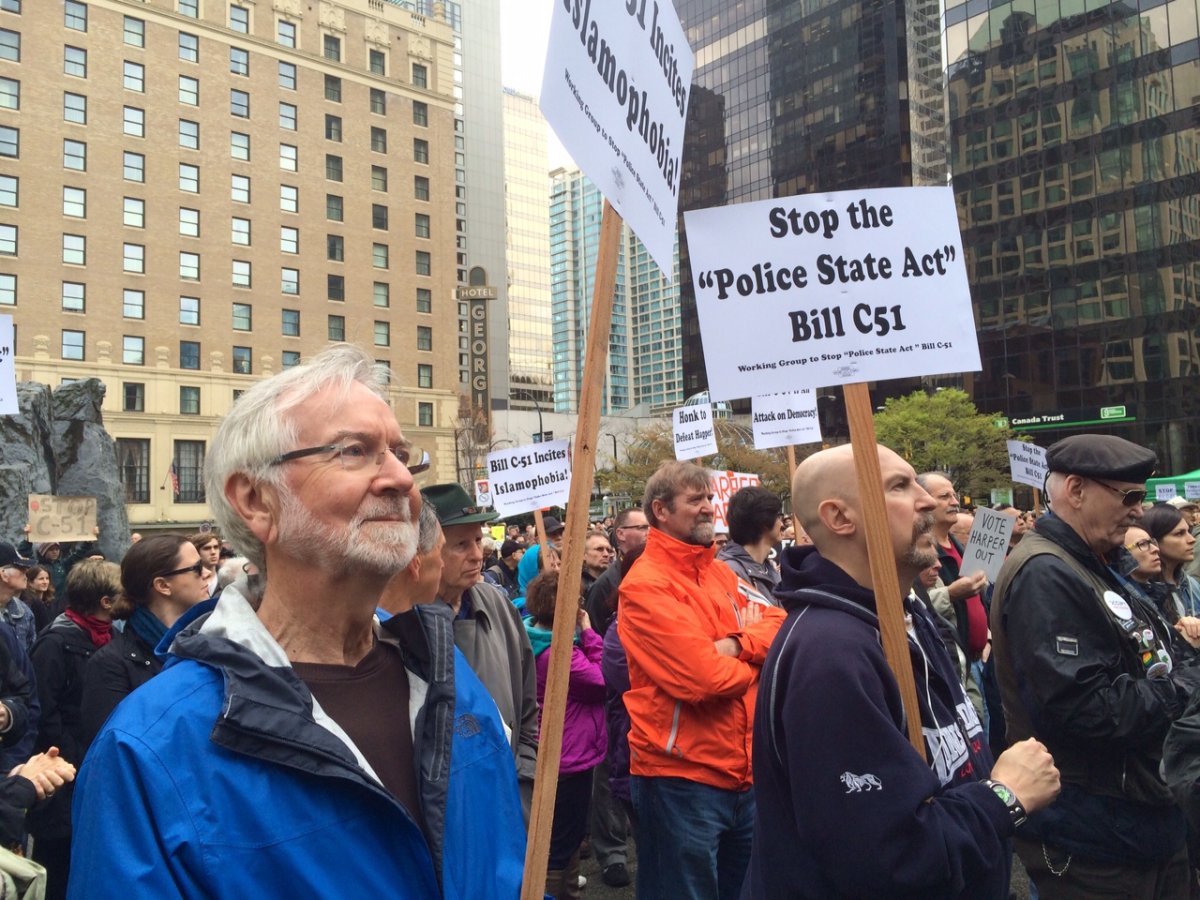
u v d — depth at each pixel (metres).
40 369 43.56
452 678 1.66
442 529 3.30
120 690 3.74
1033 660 2.81
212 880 1.26
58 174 44.66
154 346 47.34
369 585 1.55
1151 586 4.33
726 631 3.61
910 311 2.51
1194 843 2.92
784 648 2.05
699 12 87.31
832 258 2.50
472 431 53.97
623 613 3.51
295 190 52.84
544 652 4.70
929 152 73.88
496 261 101.06
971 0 52.84
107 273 45.97
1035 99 50.22
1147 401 46.41
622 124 2.10
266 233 51.53
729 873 3.54
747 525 4.50
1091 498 3.05
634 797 3.54
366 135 55.94
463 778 1.63
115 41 46.72
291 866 1.30
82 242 45.31
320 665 1.55
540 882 1.85
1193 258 44.88
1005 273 51.78
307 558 1.51
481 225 100.00
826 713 1.88
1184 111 44.84
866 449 2.15
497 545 14.54
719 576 3.86
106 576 4.48
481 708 1.77
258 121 51.50
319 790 1.38
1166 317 45.72
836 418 64.69
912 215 2.55
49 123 44.47
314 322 53.00
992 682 5.12
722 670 3.25
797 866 1.96
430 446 56.56
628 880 5.30
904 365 2.47
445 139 59.62
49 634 4.36
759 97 81.88
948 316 2.54
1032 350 50.69
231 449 1.54
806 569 2.23
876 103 72.75
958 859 1.80
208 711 1.36
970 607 5.00
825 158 76.50
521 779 3.80
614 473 51.47
